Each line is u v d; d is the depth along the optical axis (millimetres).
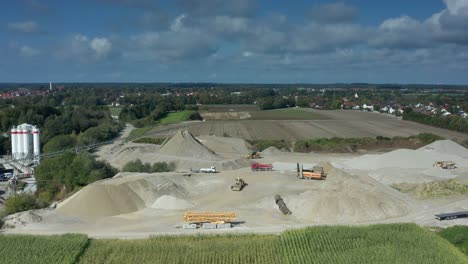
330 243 57844
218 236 61875
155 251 55625
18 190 104125
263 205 77938
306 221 69562
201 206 78438
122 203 75875
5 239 59094
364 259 52750
